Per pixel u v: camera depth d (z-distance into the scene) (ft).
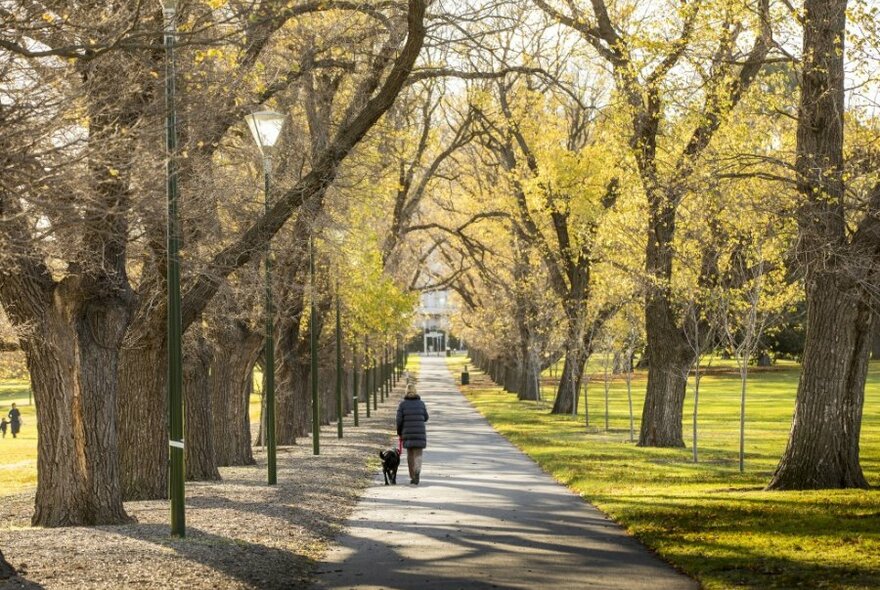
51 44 35.17
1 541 44.52
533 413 189.26
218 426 96.58
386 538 50.62
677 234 101.65
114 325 52.60
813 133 65.05
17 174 31.91
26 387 357.82
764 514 56.08
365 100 70.18
